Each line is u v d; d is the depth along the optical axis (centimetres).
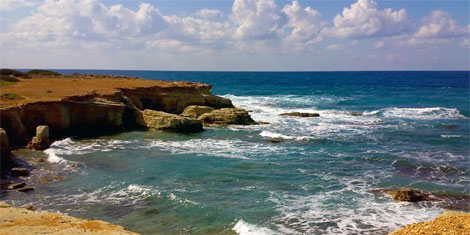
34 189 1950
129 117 3922
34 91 3825
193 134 3606
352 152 2870
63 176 2172
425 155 2766
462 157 2705
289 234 1484
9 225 1195
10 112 2839
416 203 1817
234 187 2045
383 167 2455
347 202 1828
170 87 4662
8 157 2283
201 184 2091
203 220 1611
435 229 1176
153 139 3341
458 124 4200
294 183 2122
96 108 3531
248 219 1623
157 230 1514
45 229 1167
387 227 1553
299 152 2872
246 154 2795
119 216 1641
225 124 4138
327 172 2339
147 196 1867
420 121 4428
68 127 3347
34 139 2814
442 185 2094
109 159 2595
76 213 1659
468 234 1087
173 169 2372
